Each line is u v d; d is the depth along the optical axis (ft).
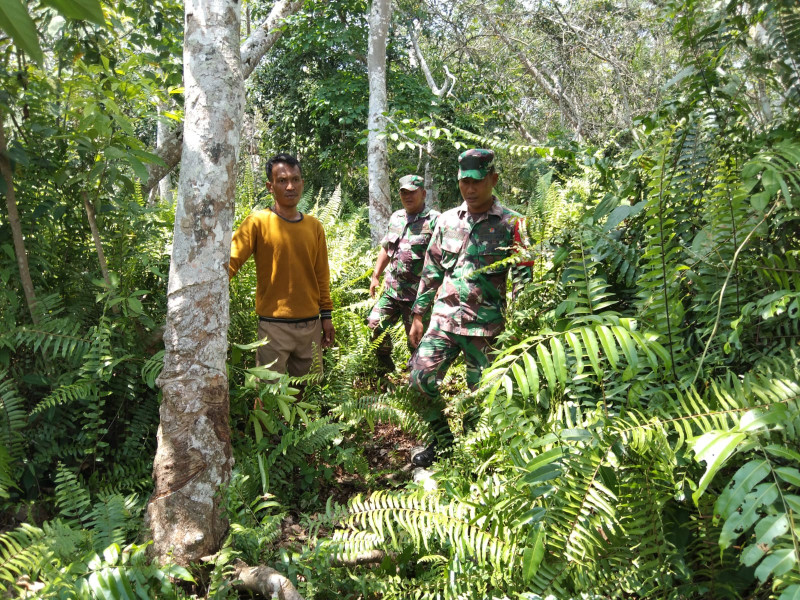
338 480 12.59
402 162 42.68
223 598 7.89
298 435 11.32
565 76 42.93
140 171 10.89
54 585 6.98
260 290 13.33
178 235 9.62
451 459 11.43
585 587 6.60
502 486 8.17
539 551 6.46
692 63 9.50
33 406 11.02
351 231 22.58
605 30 42.88
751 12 9.43
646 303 8.37
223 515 9.20
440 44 53.42
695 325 8.92
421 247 16.03
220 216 9.70
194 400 9.28
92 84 11.30
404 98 40.47
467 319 12.17
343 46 45.34
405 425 12.67
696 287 8.74
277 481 11.24
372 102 27.78
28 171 11.50
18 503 10.01
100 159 11.83
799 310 6.56
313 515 10.39
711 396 7.51
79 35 13.25
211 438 9.31
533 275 12.16
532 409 8.85
